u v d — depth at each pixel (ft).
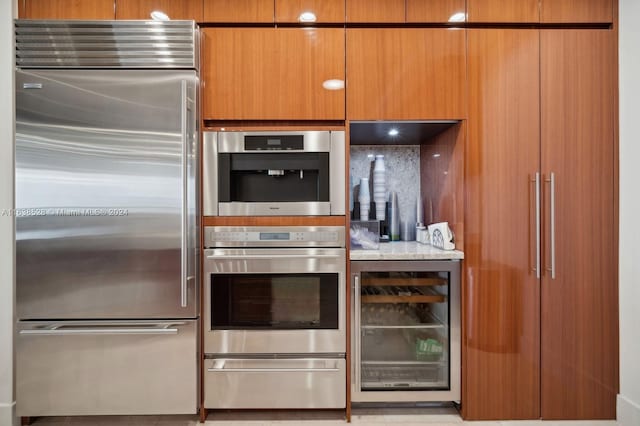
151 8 5.34
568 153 5.40
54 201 5.08
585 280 5.41
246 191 5.58
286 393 5.40
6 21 5.22
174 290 5.13
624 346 5.34
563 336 5.41
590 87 5.41
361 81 5.37
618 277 5.42
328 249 5.36
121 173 5.08
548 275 5.40
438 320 5.73
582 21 5.39
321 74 5.37
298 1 5.36
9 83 5.25
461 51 5.38
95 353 5.15
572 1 5.39
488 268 5.38
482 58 5.38
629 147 5.24
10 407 5.22
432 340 5.80
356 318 5.41
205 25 5.44
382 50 5.38
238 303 5.41
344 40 5.38
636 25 5.11
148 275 5.12
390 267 5.42
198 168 5.32
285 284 5.42
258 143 5.35
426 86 5.38
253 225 5.36
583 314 5.41
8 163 5.28
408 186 7.43
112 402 5.16
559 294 5.41
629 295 5.26
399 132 6.25
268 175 5.60
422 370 5.78
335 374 5.41
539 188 5.37
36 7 5.31
